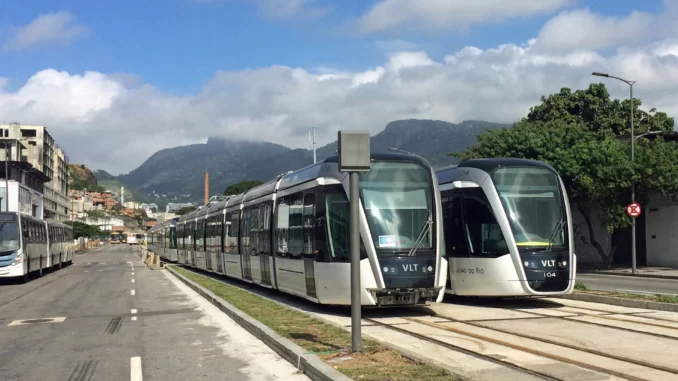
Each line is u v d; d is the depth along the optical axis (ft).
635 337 36.68
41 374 30.63
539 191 52.60
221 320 48.47
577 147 107.86
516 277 50.16
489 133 124.77
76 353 35.99
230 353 34.83
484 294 52.11
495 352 32.42
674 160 102.32
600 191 103.30
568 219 52.44
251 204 75.31
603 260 114.42
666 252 113.60
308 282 52.01
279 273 60.95
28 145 399.85
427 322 43.91
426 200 48.19
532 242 50.96
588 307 51.55
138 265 171.42
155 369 31.27
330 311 50.83
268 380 28.19
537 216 51.88
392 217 46.98
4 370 31.63
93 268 155.12
